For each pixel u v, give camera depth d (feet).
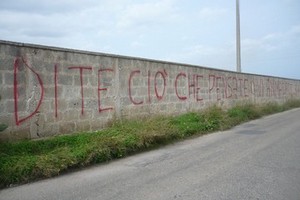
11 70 25.64
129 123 34.35
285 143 30.71
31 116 26.99
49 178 21.21
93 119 32.22
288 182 18.85
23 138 26.45
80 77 30.96
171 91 43.37
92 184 19.67
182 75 45.68
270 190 17.52
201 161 24.52
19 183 20.18
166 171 22.04
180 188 18.24
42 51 27.78
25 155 23.20
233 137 35.29
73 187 19.20
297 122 48.26
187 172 21.57
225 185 18.49
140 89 37.99
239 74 64.13
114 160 25.84
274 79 84.02
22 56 26.37
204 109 49.67
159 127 32.71
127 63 36.19
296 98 98.89
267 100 79.15
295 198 16.35
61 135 29.04
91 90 32.04
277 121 50.52
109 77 33.99
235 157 25.39
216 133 38.78
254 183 18.74
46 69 28.09
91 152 24.63
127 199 16.80
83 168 23.56
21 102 26.32
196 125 38.60
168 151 28.73
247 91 67.87
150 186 18.81
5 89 25.27
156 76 40.57
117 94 34.91
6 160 21.47
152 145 30.30
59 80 29.12
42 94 27.78
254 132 38.78
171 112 43.29
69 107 29.96
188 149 29.37
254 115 55.83
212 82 53.78
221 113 46.73
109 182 19.94
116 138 27.50
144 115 38.55
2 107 25.08
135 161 25.29
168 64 42.73
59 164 22.21
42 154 24.00
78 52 30.73
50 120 28.40
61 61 29.27
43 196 17.78
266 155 25.76
